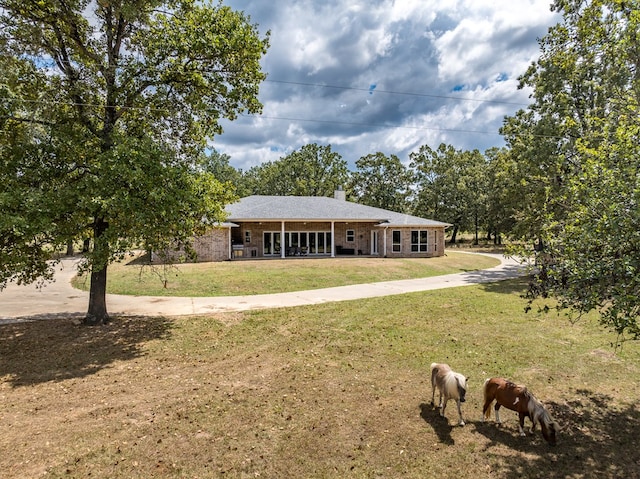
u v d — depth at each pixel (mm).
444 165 51062
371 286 16750
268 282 16922
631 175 4199
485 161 51594
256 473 4125
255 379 6770
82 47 9555
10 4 8531
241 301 13281
